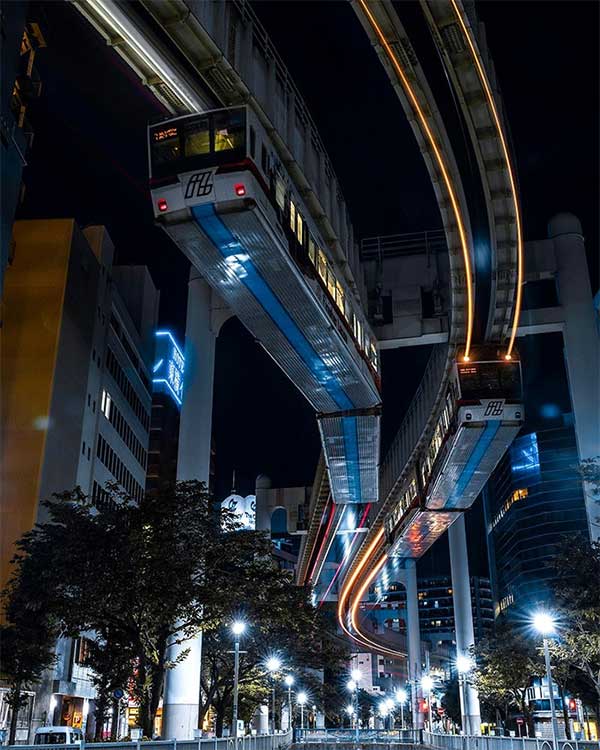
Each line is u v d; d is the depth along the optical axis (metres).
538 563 139.62
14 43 37.62
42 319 62.88
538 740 32.81
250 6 33.56
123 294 93.31
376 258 55.25
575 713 97.25
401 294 54.41
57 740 39.84
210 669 48.16
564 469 142.50
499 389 50.00
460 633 81.88
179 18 27.59
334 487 71.94
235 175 29.11
